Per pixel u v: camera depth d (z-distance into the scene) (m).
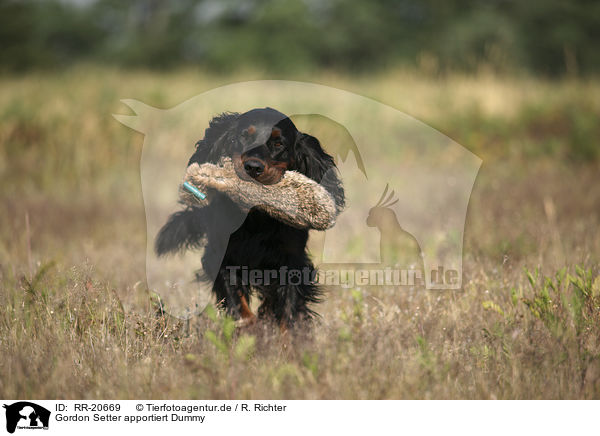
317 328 5.89
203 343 5.34
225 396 4.63
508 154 17.98
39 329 5.67
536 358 5.00
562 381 4.76
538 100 20.19
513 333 5.20
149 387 4.76
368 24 43.19
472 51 39.72
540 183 13.59
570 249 8.38
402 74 24.34
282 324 6.11
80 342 5.53
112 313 5.99
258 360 5.23
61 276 6.82
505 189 12.91
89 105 19.58
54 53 51.31
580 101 19.83
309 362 4.89
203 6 50.81
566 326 5.43
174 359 5.36
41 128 18.23
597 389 4.71
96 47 53.50
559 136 18.81
